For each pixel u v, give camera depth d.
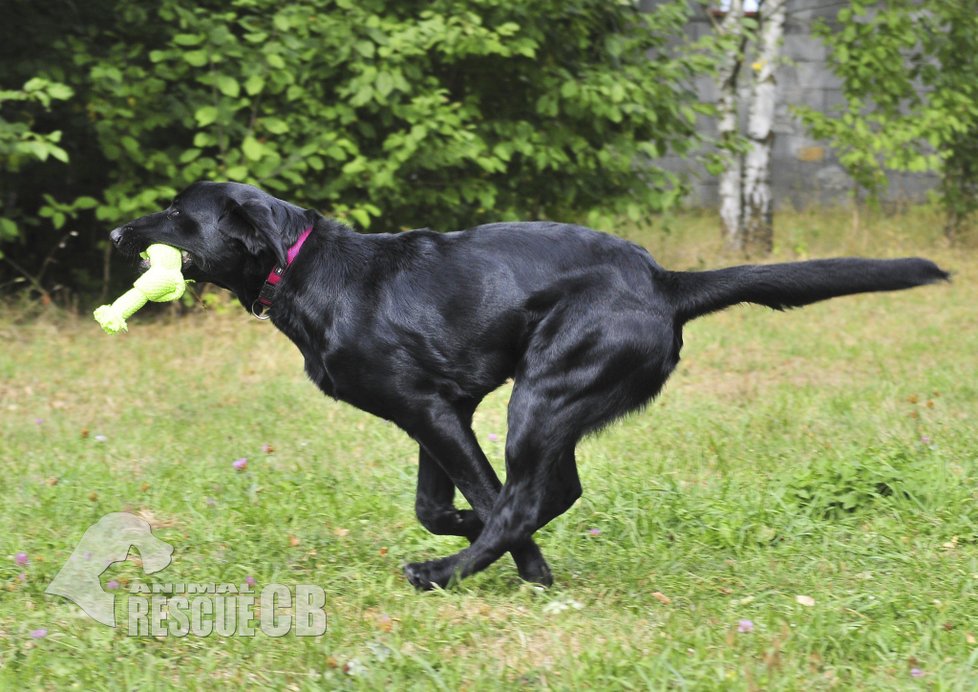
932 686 3.27
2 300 10.36
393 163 9.42
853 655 3.55
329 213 10.37
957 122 12.50
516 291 4.08
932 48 13.12
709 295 4.16
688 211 16.34
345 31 9.38
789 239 14.22
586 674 3.33
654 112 10.01
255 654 3.54
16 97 8.49
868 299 11.46
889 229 14.78
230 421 6.99
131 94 9.52
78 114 9.93
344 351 4.13
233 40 9.45
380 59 9.62
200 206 4.29
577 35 10.27
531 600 4.15
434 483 4.39
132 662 3.47
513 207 10.62
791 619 3.79
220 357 8.84
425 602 4.01
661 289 4.17
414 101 9.46
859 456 5.46
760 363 8.75
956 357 8.59
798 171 16.70
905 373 8.08
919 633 3.68
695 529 4.82
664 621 3.85
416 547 4.72
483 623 3.80
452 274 4.13
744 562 4.46
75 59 9.42
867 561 4.45
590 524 4.96
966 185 14.48
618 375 4.07
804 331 9.94
